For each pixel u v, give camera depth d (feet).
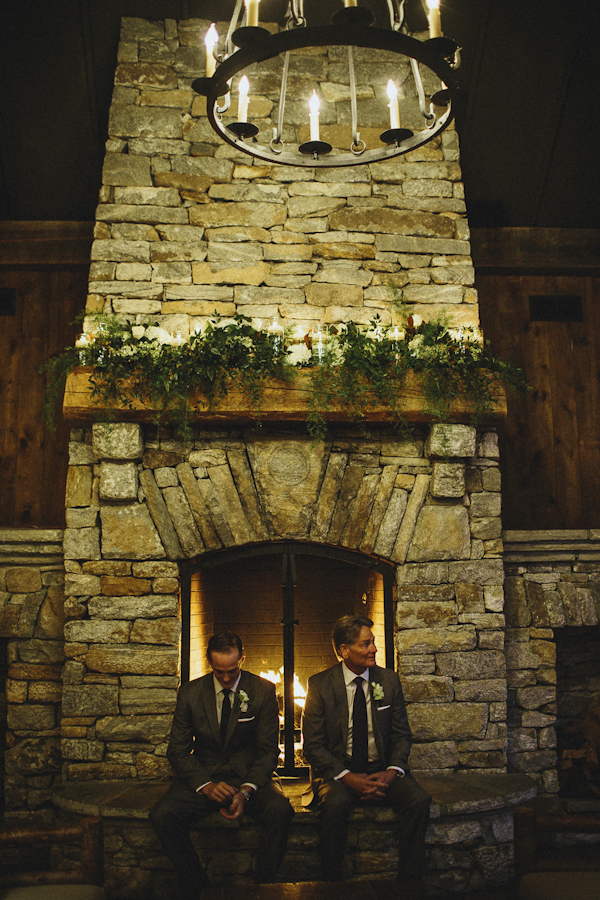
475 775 10.93
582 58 13.83
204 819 9.29
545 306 15.90
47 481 14.75
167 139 12.83
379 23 13.87
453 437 11.34
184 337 11.33
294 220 12.65
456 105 6.86
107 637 11.05
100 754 10.82
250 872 9.36
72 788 10.44
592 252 15.88
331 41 5.84
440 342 11.27
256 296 12.27
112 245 12.24
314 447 11.39
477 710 11.12
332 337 11.38
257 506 11.37
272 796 8.98
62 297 15.34
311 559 12.91
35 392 14.98
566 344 15.81
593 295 15.90
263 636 12.72
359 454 11.62
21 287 15.33
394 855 9.50
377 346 11.08
